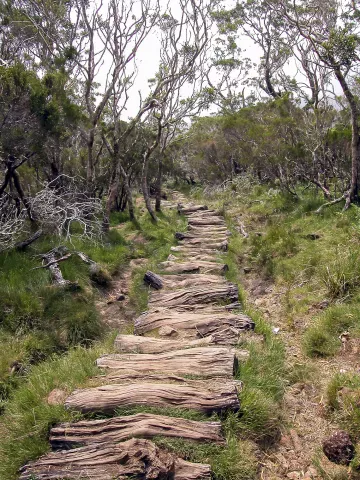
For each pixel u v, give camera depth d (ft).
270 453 10.88
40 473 9.59
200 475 9.41
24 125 19.93
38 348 15.98
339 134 30.37
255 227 31.86
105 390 11.76
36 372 14.11
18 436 11.19
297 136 37.01
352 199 27.40
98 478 9.23
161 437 10.25
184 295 18.99
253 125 38.96
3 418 12.67
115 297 20.71
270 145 34.47
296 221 28.63
